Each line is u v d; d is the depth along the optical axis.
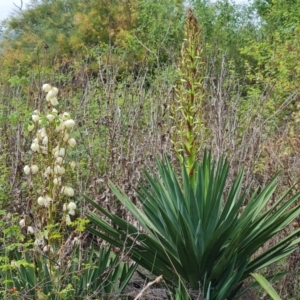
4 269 4.32
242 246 4.84
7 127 7.45
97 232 4.91
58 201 4.73
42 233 4.55
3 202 6.02
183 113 4.88
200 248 4.74
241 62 16.19
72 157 7.11
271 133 8.18
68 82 9.47
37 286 4.25
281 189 6.60
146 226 5.01
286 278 5.65
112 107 7.50
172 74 8.80
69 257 4.58
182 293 4.62
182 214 4.86
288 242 5.20
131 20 21.25
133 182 6.41
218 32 18.41
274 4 19.02
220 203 4.86
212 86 7.86
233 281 4.68
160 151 6.73
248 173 6.40
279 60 12.07
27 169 4.79
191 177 4.95
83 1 23.41
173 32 16.69
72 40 21.86
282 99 10.36
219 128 6.75
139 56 14.71
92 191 6.47
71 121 4.66
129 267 5.50
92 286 4.77
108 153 7.09
